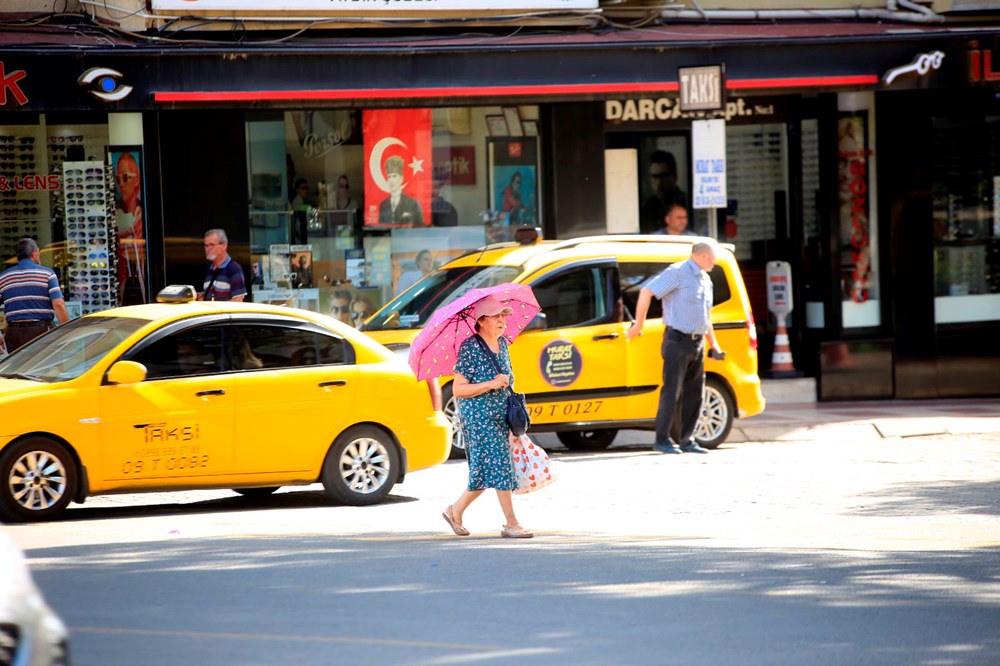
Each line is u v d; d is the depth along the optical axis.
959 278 59.88
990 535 30.75
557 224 55.25
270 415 33.97
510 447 29.94
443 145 55.06
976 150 59.62
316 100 51.12
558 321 43.94
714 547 28.72
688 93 48.16
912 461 43.88
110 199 51.00
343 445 35.16
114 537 29.67
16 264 50.69
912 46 55.66
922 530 31.53
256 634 20.52
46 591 23.62
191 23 50.59
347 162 53.94
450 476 41.34
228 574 25.25
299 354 34.81
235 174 51.62
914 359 58.75
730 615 22.12
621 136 57.69
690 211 58.91
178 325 33.44
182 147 50.94
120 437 32.25
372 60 51.28
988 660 19.56
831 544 29.38
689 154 58.75
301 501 36.78
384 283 54.72
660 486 38.62
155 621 21.34
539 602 22.95
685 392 44.91
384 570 25.73
